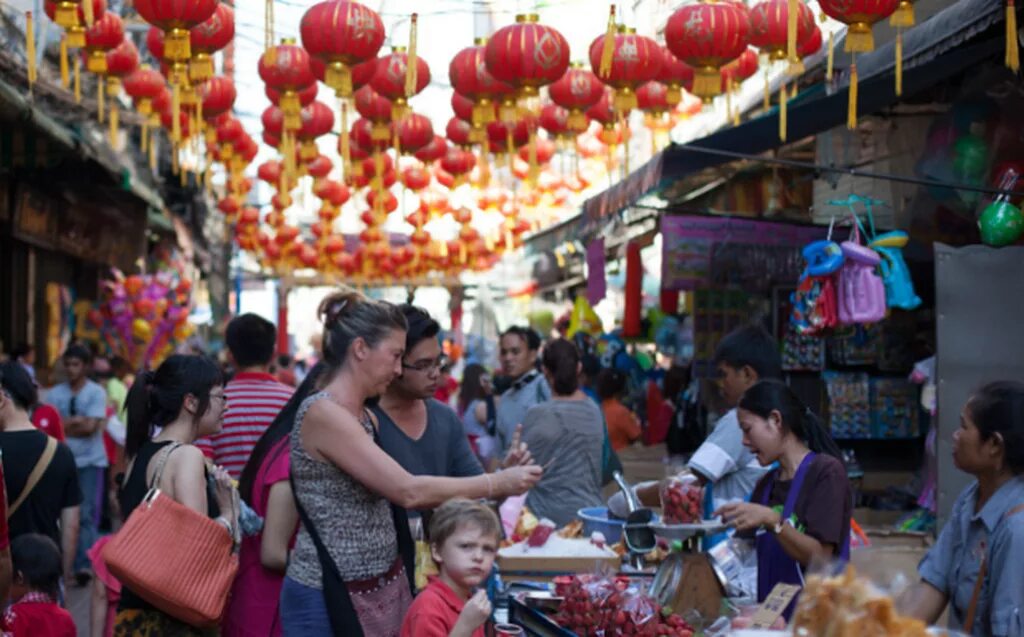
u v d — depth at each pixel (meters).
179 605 4.38
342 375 4.05
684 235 10.16
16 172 12.74
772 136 8.20
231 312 31.52
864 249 7.62
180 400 4.76
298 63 7.93
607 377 10.09
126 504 4.63
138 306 15.96
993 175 7.40
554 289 22.52
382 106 8.88
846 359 10.16
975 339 6.94
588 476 6.80
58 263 16.89
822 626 2.38
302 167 10.50
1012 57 5.49
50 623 5.03
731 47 6.45
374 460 3.90
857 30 5.44
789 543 4.18
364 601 3.99
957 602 3.64
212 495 4.75
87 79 12.40
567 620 4.16
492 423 10.61
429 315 4.91
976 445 3.54
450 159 12.47
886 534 8.65
